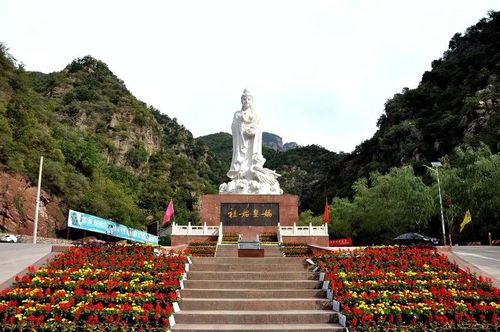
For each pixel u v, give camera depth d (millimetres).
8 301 9961
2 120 40188
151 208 72000
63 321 9062
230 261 15250
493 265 14477
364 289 11312
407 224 40594
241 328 9719
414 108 78125
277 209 30391
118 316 9266
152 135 94812
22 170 39031
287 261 15438
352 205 48562
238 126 34781
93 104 85562
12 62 49531
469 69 73812
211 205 30484
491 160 33250
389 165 68938
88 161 54031
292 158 125375
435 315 9734
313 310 11062
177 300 10914
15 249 16266
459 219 38500
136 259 13539
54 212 42219
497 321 9570
